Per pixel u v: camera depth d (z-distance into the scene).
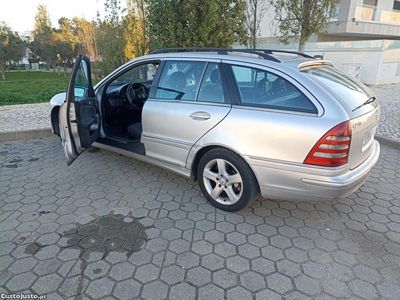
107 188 3.56
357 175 2.50
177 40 7.11
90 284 2.13
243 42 7.91
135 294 2.05
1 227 2.77
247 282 2.17
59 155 4.62
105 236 2.66
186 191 3.50
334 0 7.96
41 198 3.31
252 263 2.36
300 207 3.18
